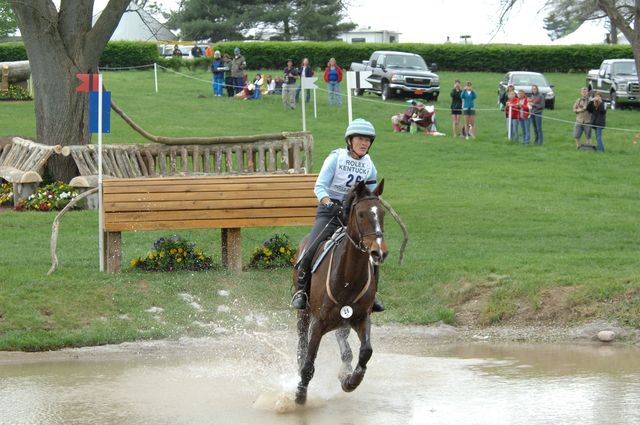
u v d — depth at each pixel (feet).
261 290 43.01
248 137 61.05
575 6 76.95
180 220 44.34
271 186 45.78
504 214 61.77
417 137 100.89
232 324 39.19
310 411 27.32
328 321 26.99
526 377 31.12
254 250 49.26
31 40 65.41
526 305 40.16
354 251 25.71
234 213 44.93
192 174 60.59
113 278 42.55
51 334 36.52
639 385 29.71
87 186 61.62
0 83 122.01
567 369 32.24
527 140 97.30
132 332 37.37
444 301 41.86
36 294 39.52
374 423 25.81
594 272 42.42
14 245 50.03
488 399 28.25
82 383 30.86
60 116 65.77
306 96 126.72
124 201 43.78
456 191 71.26
